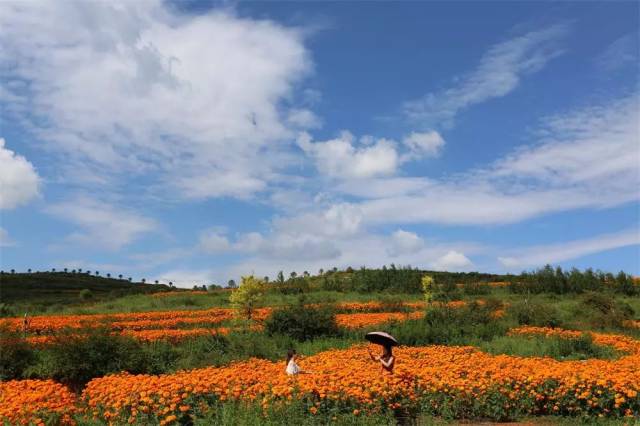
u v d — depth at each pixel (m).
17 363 14.58
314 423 8.98
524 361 13.20
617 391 10.32
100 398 9.86
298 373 11.80
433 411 10.41
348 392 9.73
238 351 17.45
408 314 25.44
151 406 9.32
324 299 39.06
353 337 21.27
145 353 15.56
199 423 8.92
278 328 21.39
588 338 18.20
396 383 10.34
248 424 8.58
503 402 10.41
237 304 27.03
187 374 11.59
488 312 24.11
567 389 10.51
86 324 15.73
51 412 8.62
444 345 19.41
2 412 8.14
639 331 24.78
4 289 67.69
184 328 26.06
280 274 49.41
